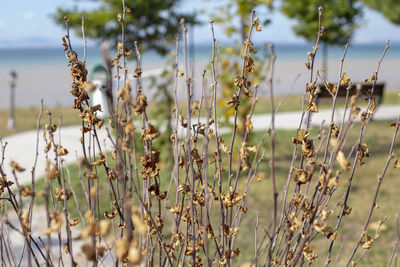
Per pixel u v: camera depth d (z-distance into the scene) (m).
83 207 4.59
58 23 8.77
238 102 1.53
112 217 1.59
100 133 7.83
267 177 6.11
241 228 4.33
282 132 10.31
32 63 93.56
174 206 1.58
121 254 1.01
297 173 1.50
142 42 8.42
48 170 1.25
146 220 1.57
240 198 1.53
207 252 1.44
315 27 11.83
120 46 1.54
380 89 11.19
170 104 5.90
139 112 1.22
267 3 5.75
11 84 12.71
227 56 5.41
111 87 1.07
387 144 8.36
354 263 1.72
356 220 4.66
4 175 1.52
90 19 8.38
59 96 28.48
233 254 1.63
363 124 1.54
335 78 34.91
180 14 8.76
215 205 4.29
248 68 1.55
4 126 13.05
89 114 1.48
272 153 1.17
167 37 8.76
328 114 12.55
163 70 5.83
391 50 156.00
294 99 18.14
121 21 1.46
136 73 1.54
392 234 4.26
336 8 11.92
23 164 7.68
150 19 8.47
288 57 110.94
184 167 1.61
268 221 4.49
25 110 18.06
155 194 1.56
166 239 3.30
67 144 9.35
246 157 1.47
